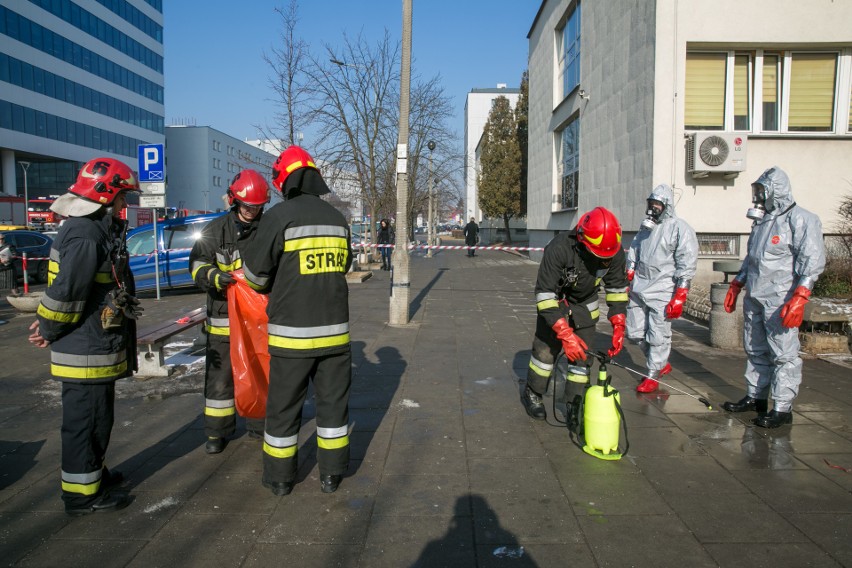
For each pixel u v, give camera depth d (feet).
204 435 14.96
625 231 42.14
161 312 35.58
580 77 54.39
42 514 10.91
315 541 9.90
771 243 14.87
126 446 14.23
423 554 9.50
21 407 17.28
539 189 78.23
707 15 36.06
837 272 27.50
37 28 155.33
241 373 12.81
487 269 69.87
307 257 11.12
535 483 12.02
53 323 10.05
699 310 30.42
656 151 36.70
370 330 28.84
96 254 10.30
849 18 36.01
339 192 76.64
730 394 17.94
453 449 13.83
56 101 163.02
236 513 10.89
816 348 22.58
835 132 37.68
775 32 36.14
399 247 29.78
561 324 13.93
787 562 9.20
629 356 23.35
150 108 214.07
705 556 9.38
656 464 12.90
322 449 11.68
